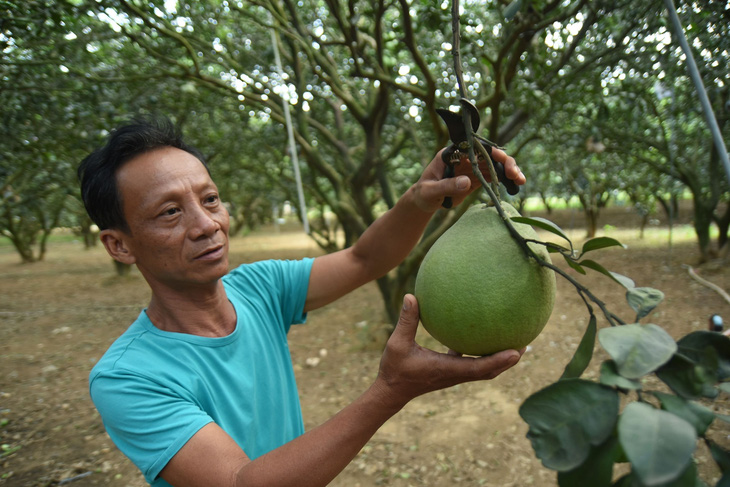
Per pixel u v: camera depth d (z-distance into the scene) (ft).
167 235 3.55
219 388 3.71
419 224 4.41
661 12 9.89
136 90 16.02
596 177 30.63
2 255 51.11
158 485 3.48
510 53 13.57
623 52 12.49
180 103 18.58
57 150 17.15
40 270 39.24
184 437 3.01
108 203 3.58
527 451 11.02
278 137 21.21
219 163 29.63
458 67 3.05
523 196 19.36
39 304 27.09
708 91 12.66
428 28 10.02
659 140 22.02
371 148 16.07
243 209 54.90
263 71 16.94
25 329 22.20
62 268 39.99
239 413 3.80
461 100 2.91
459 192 3.80
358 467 10.84
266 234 63.26
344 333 20.01
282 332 4.75
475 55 11.19
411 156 23.08
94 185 3.59
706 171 25.79
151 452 3.06
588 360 2.55
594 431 2.02
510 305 3.03
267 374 4.27
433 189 3.91
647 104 14.93
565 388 2.13
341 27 11.56
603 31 12.31
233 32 16.79
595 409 2.06
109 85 14.83
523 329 3.09
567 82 12.67
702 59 11.10
